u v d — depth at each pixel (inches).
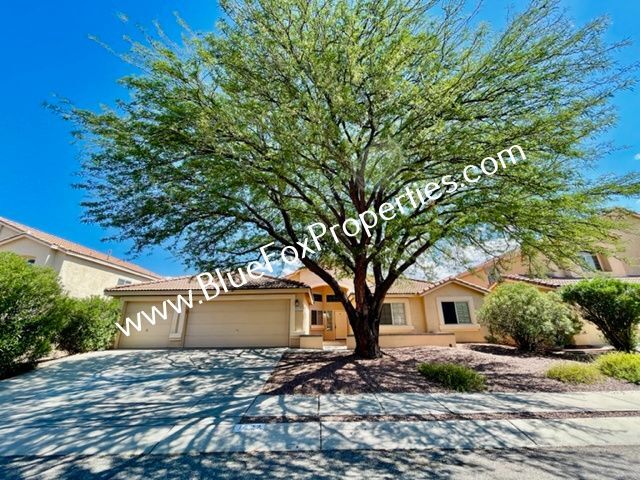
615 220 277.7
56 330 378.3
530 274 360.2
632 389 246.8
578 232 268.2
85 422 192.4
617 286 393.4
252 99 274.8
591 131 245.3
